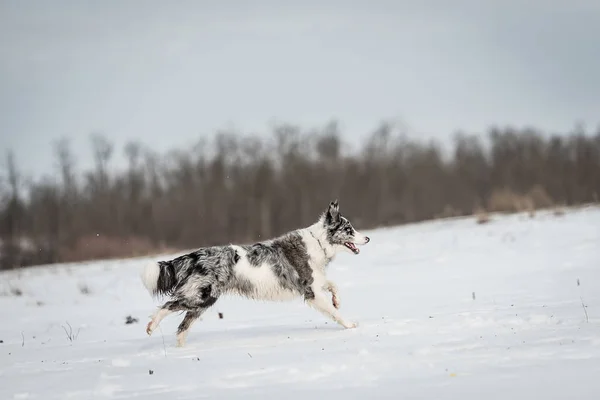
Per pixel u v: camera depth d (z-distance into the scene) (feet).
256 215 203.41
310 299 39.14
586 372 23.36
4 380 29.50
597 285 48.70
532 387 22.06
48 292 73.31
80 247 145.79
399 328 35.09
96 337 44.42
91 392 25.89
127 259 105.19
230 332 40.16
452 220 109.70
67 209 197.16
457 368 25.26
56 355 36.58
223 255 37.29
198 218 198.08
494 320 35.19
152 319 36.17
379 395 22.40
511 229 86.22
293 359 29.32
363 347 30.76
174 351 34.27
